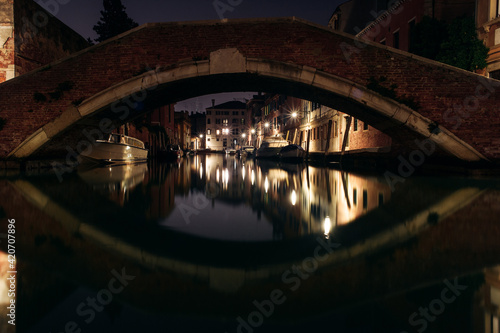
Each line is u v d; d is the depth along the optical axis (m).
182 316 1.88
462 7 12.88
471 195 6.23
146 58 10.96
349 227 4.09
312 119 28.77
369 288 2.24
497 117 9.95
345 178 10.50
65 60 11.09
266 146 29.77
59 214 4.75
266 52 10.71
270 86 13.14
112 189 7.58
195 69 10.86
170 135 43.31
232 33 10.77
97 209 5.20
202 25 10.84
